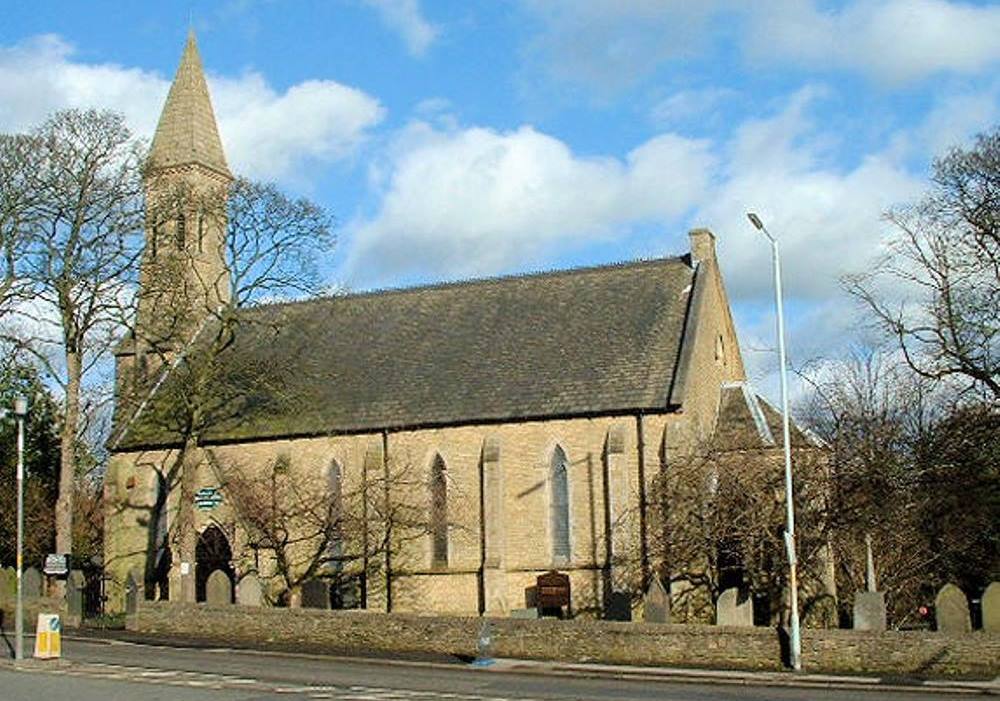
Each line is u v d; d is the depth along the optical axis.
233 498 54.28
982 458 44.56
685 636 35.06
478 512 51.47
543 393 51.75
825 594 41.84
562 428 50.56
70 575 46.16
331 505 52.97
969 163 45.56
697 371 51.12
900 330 45.94
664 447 48.25
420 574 51.81
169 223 54.62
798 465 41.53
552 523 50.22
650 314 53.69
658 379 50.09
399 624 38.62
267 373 54.00
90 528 67.12
